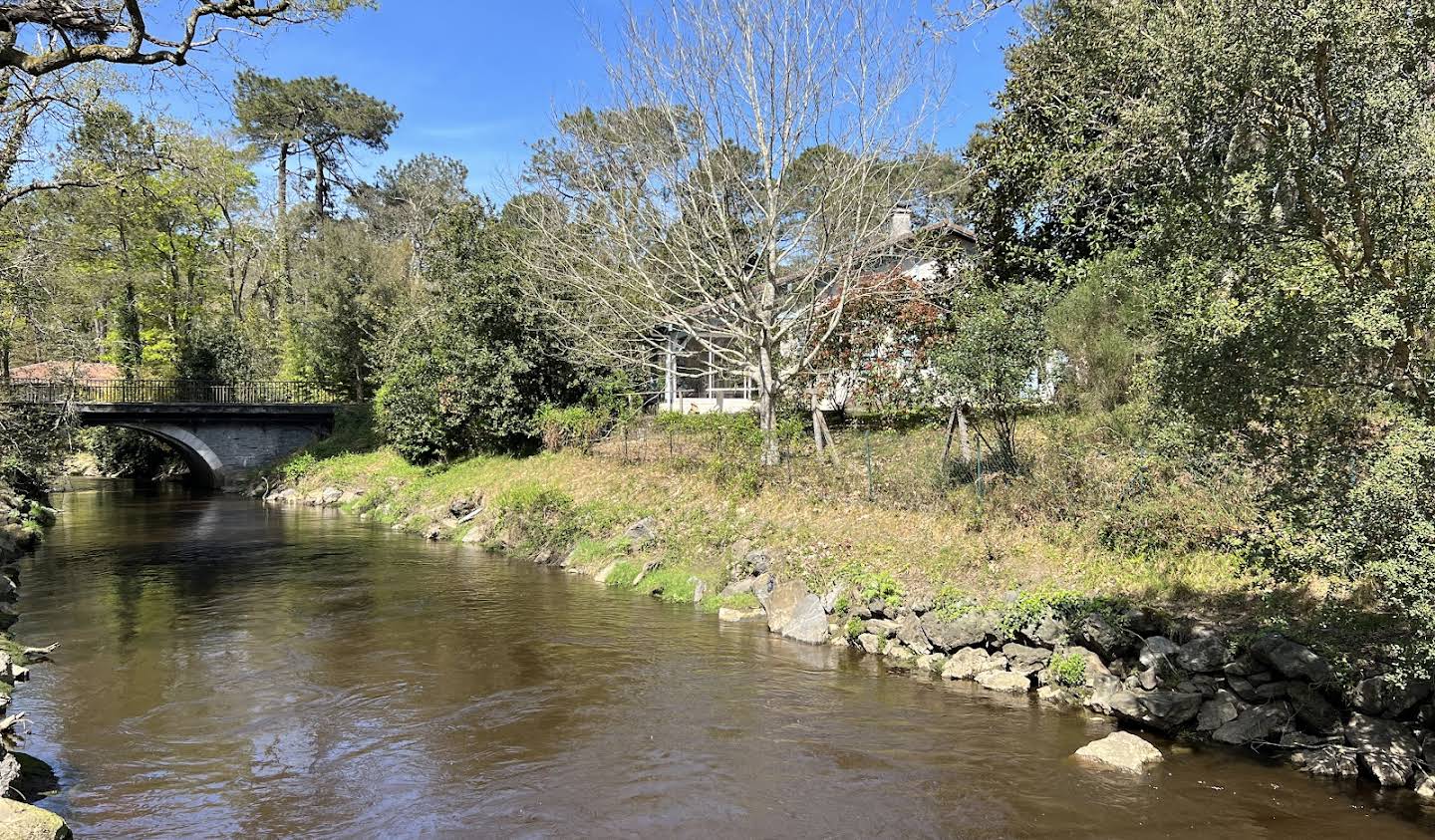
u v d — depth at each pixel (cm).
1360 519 669
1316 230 740
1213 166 791
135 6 1179
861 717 991
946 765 855
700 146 2022
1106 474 1373
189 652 1266
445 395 3247
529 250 2894
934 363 1650
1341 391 728
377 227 5728
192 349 4566
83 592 1706
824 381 2481
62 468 3067
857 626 1301
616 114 2136
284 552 2234
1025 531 1382
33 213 2205
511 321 3181
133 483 4725
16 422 2327
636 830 727
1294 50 705
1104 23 1596
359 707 1029
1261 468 795
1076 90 1772
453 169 5875
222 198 4891
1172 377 793
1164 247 812
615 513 2086
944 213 2556
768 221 1995
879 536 1517
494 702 1048
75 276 2623
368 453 3875
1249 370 725
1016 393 1513
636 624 1434
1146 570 1184
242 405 4119
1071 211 1827
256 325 5350
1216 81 743
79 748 899
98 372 4653
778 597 1430
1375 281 703
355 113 5534
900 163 2064
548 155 2614
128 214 2934
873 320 2384
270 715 1000
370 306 4472
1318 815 737
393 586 1766
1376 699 821
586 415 2806
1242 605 1057
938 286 2339
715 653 1260
